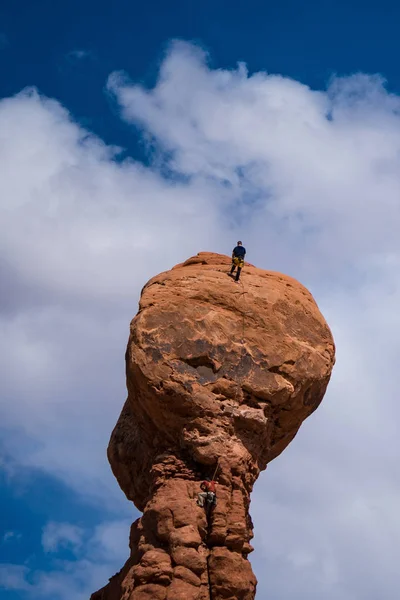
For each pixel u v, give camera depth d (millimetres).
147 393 36594
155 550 33750
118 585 36344
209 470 35656
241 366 37156
